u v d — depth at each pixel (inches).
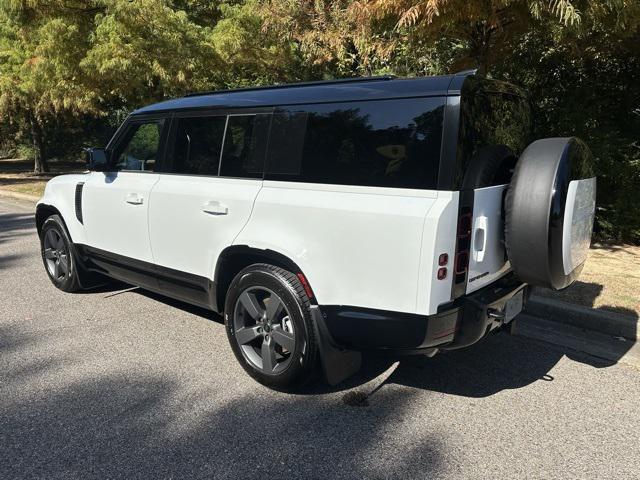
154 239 173.0
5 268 269.3
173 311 205.6
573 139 127.1
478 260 123.0
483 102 123.6
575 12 188.1
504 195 129.7
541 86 310.2
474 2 210.5
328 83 138.4
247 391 143.9
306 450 117.9
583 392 144.7
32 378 150.6
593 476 109.7
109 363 160.2
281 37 367.9
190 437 122.4
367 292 121.3
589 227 138.1
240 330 148.6
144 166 181.5
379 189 120.3
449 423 129.2
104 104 695.1
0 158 1133.7
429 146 115.2
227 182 151.3
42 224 238.1
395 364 161.3
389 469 111.6
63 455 115.6
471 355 167.8
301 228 131.1
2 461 113.5
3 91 551.5
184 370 155.8
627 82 301.1
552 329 187.2
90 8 412.5
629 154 299.0
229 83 501.0
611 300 197.8
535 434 124.6
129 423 128.0
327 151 130.0
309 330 132.6
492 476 109.4
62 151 975.6
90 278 224.4
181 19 387.5
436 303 114.7
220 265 151.8
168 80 399.9
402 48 300.7
